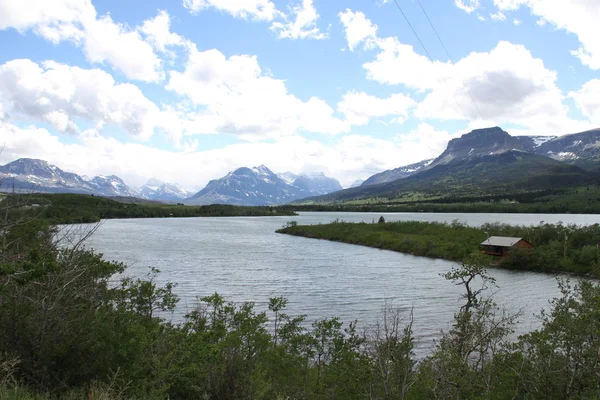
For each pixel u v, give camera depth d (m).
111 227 174.50
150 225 193.50
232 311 27.12
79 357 14.35
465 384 18.12
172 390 15.87
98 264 22.08
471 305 27.28
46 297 14.54
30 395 11.46
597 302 18.92
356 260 86.56
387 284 60.91
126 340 15.54
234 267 74.38
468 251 88.50
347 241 125.31
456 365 18.61
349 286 59.09
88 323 15.34
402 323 40.47
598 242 81.19
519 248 80.81
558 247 81.00
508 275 71.50
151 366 15.50
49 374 13.66
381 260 86.88
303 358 23.19
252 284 59.22
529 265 77.50
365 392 18.78
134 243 110.06
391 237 113.50
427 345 33.50
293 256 92.06
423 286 59.72
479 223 195.00
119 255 84.81
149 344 16.38
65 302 15.39
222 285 57.88
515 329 37.16
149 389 14.69
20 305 14.23
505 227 107.12
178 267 72.56
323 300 50.47
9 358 12.53
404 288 58.12
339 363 22.48
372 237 118.44
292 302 49.19
